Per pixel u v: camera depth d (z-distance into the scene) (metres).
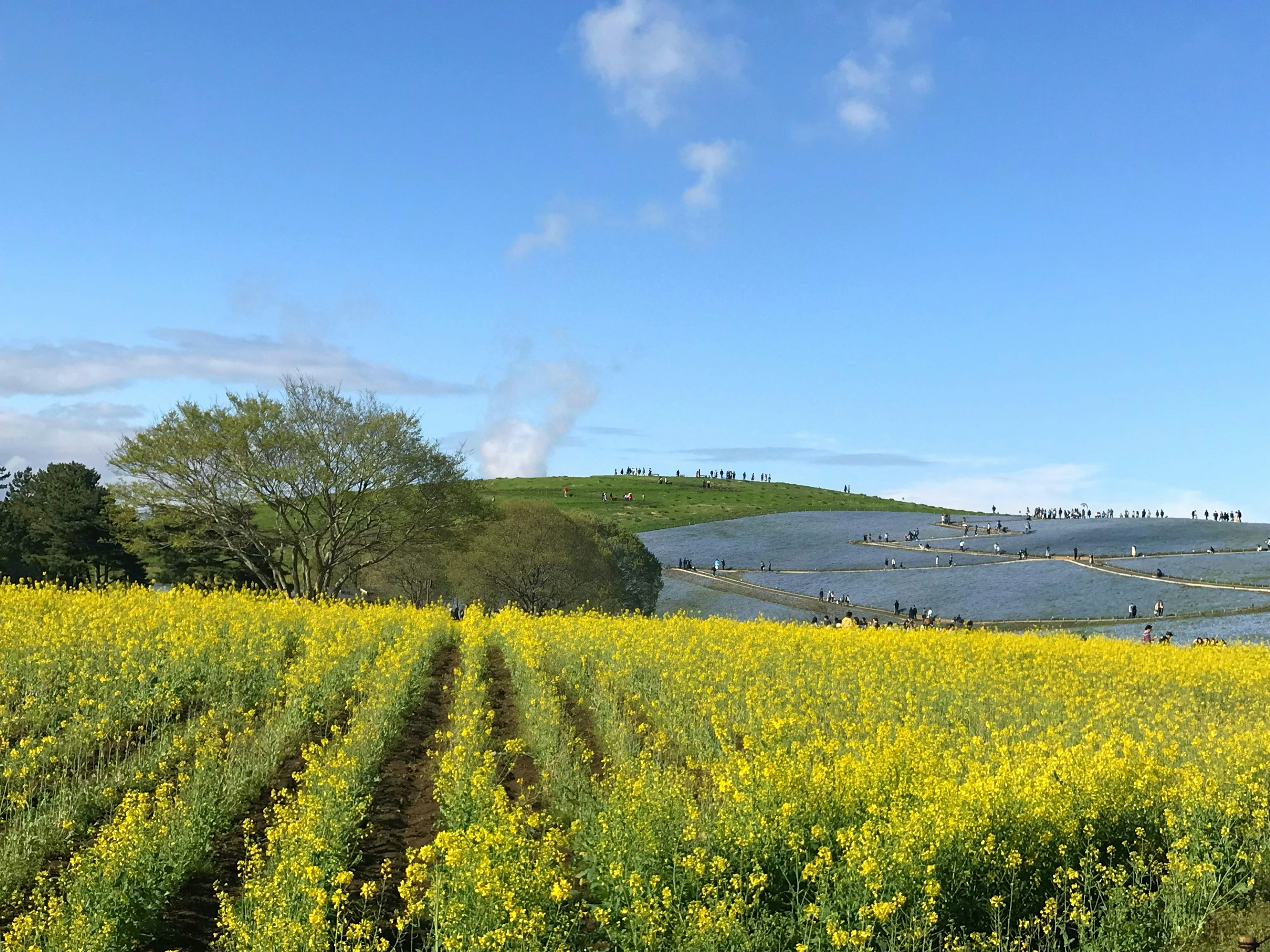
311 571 44.94
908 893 8.09
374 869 9.66
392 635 25.77
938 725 15.38
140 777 10.59
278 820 9.76
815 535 114.94
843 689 18.17
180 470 40.69
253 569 43.97
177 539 42.97
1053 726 15.25
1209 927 8.47
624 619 30.44
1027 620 57.66
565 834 9.56
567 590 55.81
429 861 9.69
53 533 60.81
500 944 6.91
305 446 41.97
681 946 7.36
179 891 9.04
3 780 11.05
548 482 174.62
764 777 9.71
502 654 26.08
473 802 9.97
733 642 24.64
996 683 19.89
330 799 9.91
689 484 175.25
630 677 18.62
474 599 56.38
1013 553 86.88
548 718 14.80
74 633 17.86
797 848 8.61
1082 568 73.38
